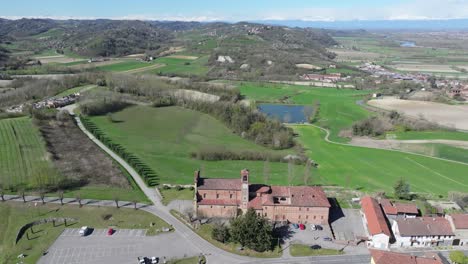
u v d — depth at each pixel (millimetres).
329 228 130125
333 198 154125
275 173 181500
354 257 115188
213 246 118750
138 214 136125
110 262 109375
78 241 119250
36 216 132625
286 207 131500
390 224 133875
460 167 194000
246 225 116188
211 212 134125
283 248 118562
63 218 131750
